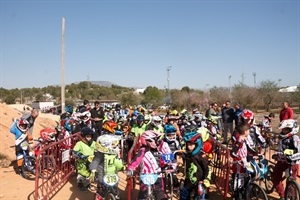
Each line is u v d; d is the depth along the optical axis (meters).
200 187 5.73
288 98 47.31
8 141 13.53
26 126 9.74
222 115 16.16
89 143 7.99
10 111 18.84
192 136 5.89
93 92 82.75
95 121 12.44
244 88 48.50
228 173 6.87
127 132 11.97
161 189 5.68
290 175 6.59
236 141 6.50
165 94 59.75
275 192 7.87
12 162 11.68
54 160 8.27
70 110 13.88
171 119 9.89
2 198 7.74
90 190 8.24
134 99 57.53
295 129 6.69
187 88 62.59
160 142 6.59
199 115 12.19
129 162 6.36
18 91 94.06
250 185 6.14
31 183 9.03
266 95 47.12
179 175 9.28
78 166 8.14
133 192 7.86
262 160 6.64
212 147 8.45
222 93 48.28
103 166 6.20
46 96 94.81
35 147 9.73
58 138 10.23
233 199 6.71
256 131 7.34
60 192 8.10
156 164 5.68
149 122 10.19
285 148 6.74
